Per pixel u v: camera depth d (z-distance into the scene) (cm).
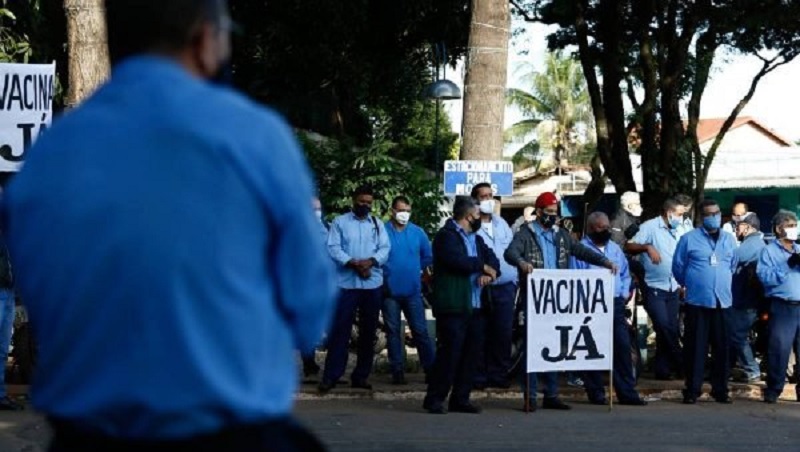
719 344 1434
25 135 1285
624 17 2694
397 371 1469
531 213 1812
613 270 1338
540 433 1165
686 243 1429
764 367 1662
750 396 1512
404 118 3269
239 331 281
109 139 286
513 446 1088
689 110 2805
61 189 285
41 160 292
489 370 1461
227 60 314
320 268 295
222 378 279
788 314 1441
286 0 2489
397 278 1448
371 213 1476
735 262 1469
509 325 1449
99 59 1335
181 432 278
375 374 1588
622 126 2614
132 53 300
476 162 1490
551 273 1315
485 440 1119
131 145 284
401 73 2905
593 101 2589
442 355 1271
